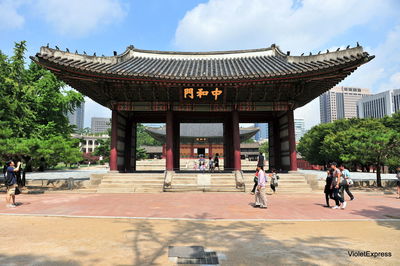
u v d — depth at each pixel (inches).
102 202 573.3
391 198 681.6
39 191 751.7
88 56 825.5
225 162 1141.7
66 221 380.5
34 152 758.5
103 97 902.4
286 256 236.2
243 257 233.1
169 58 1079.6
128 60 991.0
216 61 1062.4
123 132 1014.4
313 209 496.4
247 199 627.2
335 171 513.3
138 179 828.0
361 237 300.8
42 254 238.5
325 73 743.1
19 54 1317.7
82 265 213.2
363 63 689.0
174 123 1149.1
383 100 5251.0
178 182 818.8
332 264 217.8
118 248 257.0
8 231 321.1
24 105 1286.9
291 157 890.7
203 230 329.7
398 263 220.1
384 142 819.4
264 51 1077.1
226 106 913.5
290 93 871.1
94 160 3508.9
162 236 301.0
